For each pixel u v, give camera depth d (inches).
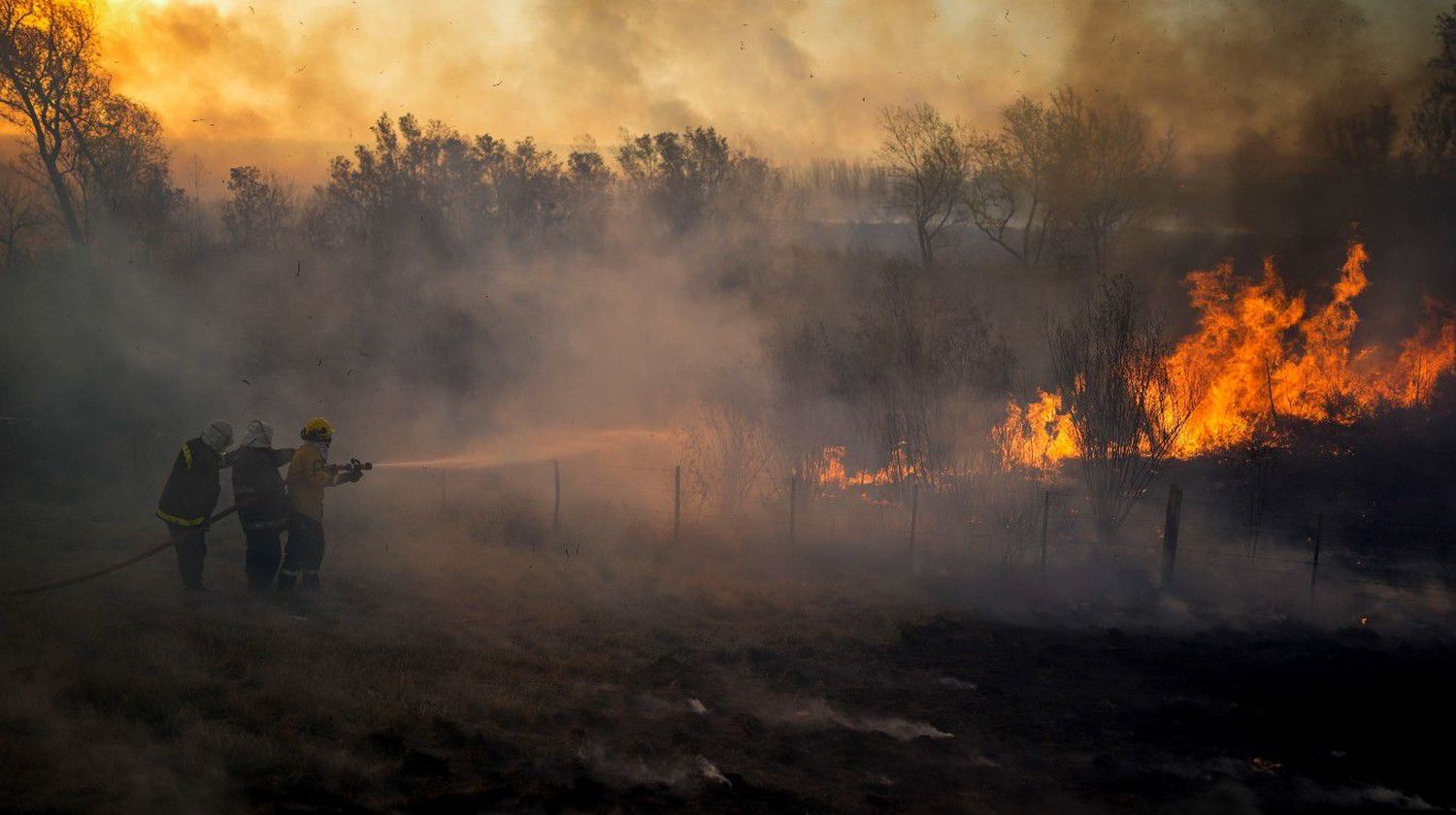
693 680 323.3
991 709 306.3
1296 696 322.0
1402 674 345.1
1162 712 304.3
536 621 381.4
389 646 326.3
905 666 349.4
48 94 1556.3
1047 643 380.8
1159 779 250.5
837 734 280.5
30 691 238.2
